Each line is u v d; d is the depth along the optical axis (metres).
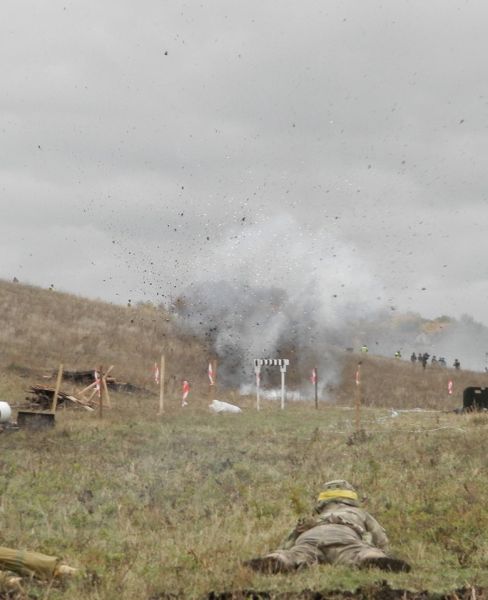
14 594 13.91
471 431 42.19
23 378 71.56
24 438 40.28
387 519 22.25
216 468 32.44
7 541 18.91
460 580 14.70
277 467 32.94
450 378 109.00
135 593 14.41
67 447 37.84
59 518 22.39
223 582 14.74
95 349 90.81
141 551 18.50
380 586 13.65
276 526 21.77
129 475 29.92
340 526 16.38
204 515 23.92
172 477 30.19
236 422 51.97
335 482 18.00
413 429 45.41
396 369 110.62
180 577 15.47
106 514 24.05
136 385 75.12
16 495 25.81
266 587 13.91
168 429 45.41
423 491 26.25
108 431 43.50
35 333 91.88
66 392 59.59
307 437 43.19
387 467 31.98
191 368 92.94
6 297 107.44
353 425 49.28
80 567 16.38
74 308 109.31
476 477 29.17
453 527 20.84
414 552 18.58
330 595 13.51
